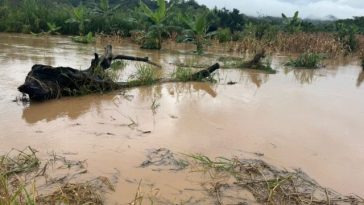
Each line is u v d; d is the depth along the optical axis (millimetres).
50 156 4480
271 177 4285
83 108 6492
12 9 22828
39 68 6922
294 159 4852
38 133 5184
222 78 10016
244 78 10219
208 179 4160
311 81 10453
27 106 6395
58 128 5426
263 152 5012
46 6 26719
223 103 7340
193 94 7980
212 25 26344
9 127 5336
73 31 21578
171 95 7797
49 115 5996
